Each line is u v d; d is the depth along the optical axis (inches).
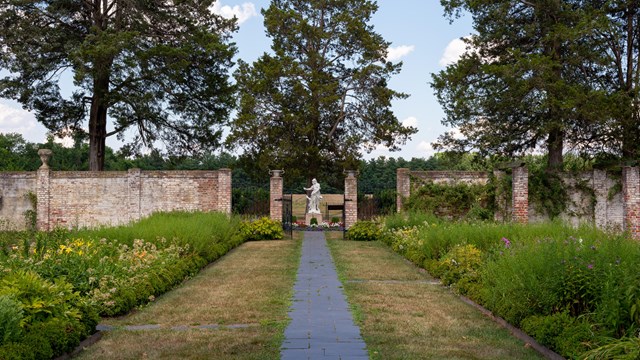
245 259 780.0
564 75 1181.1
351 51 1668.3
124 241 659.4
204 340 351.9
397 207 1144.8
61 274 428.8
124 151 1456.7
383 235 1015.6
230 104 1403.8
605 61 1110.4
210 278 607.2
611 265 330.0
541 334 323.6
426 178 1140.5
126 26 1343.5
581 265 344.8
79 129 1403.8
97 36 1203.2
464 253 586.6
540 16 1167.0
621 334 293.3
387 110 1652.3
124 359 315.3
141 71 1290.6
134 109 1300.4
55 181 1246.3
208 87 1371.8
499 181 1121.4
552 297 345.1
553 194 1146.7
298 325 391.5
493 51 1256.8
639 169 1114.1
